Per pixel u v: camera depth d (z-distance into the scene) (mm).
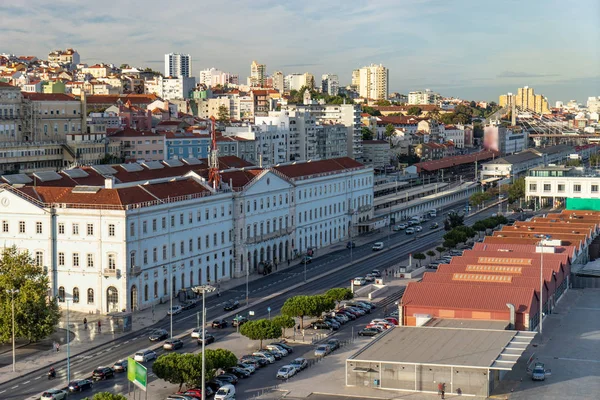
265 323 175250
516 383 153750
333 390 150125
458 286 192375
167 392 149250
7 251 188250
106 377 157750
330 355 173625
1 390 150750
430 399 144750
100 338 186375
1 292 177500
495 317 182625
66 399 144750
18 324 172000
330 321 197000
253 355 168500
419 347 158500
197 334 184375
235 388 151625
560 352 173375
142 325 196875
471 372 146375
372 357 152750
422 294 191250
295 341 185500
